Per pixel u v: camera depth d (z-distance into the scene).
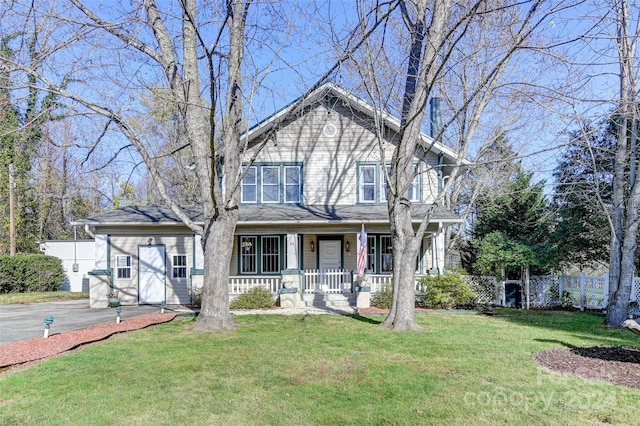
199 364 7.18
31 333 10.36
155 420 4.88
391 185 10.95
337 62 10.27
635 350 8.21
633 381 6.16
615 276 11.98
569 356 7.69
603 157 13.32
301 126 17.62
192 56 10.90
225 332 10.12
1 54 9.12
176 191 31.08
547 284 17.17
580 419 4.80
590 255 18.34
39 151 27.42
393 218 10.92
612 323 11.63
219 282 10.79
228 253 10.98
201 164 11.05
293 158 17.59
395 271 10.88
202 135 11.07
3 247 27.11
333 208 17.02
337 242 18.28
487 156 20.75
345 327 10.88
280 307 15.27
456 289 14.50
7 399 5.54
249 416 4.98
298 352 8.03
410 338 9.42
